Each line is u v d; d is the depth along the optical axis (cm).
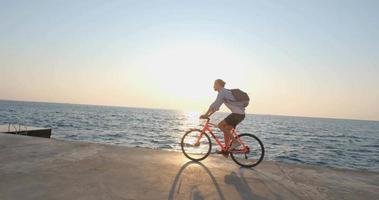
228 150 497
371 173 503
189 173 427
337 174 481
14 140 632
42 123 4603
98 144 633
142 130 4631
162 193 333
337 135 6216
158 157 529
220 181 395
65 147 584
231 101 477
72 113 10312
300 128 8719
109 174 400
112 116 9969
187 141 531
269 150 2686
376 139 5456
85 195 312
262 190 367
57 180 362
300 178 439
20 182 347
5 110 9112
